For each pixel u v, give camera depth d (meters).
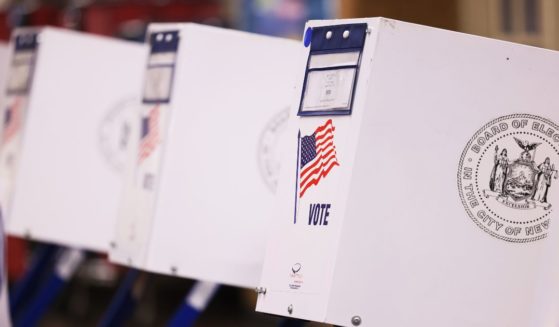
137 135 9.58
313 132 7.03
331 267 6.68
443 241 6.73
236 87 9.13
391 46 6.69
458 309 6.75
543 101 6.81
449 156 6.73
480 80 6.76
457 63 6.74
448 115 6.73
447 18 12.29
